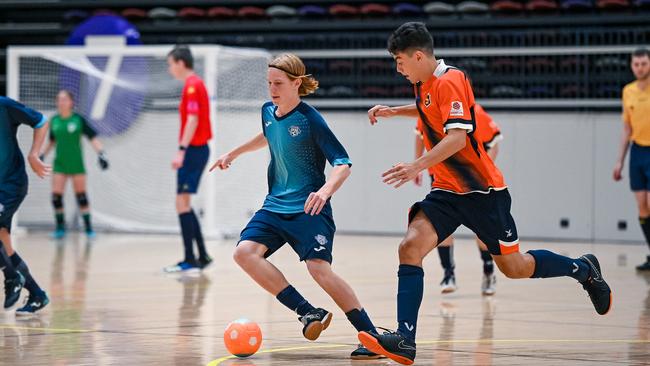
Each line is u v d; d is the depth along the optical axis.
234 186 23.91
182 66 16.23
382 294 13.32
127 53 23.38
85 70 24.48
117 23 24.84
